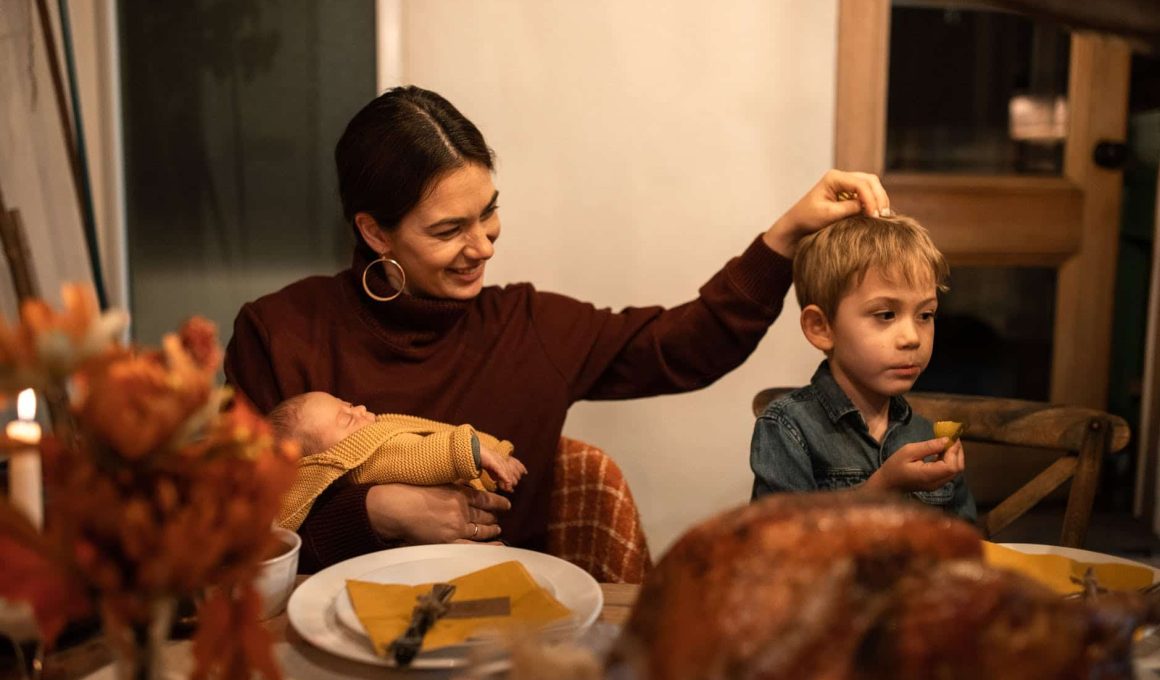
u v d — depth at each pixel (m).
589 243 2.52
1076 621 0.53
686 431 2.58
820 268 1.37
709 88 2.48
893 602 0.54
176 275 2.44
